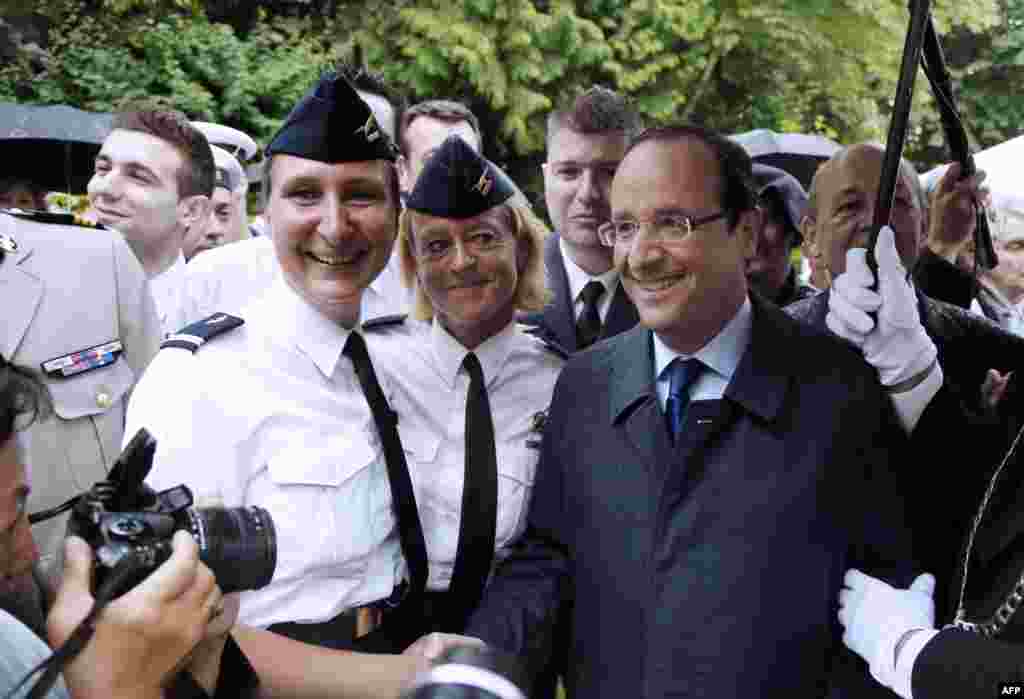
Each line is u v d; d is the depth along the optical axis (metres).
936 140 8.66
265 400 2.08
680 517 1.98
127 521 1.25
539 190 11.48
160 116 3.52
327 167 2.03
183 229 3.60
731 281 2.03
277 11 11.13
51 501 2.61
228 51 10.09
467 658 1.20
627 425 2.09
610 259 3.17
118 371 2.76
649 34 10.98
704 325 2.03
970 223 2.71
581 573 2.11
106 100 9.52
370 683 1.79
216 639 1.47
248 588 1.36
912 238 2.61
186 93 9.70
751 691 1.90
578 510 2.13
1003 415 2.19
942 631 1.71
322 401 2.13
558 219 3.22
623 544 2.04
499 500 2.36
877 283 1.98
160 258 3.56
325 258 2.07
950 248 2.75
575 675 2.13
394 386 2.37
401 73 10.48
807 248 2.85
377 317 2.50
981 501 1.89
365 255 2.11
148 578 1.20
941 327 2.40
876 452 1.97
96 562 1.23
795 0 10.95
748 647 1.90
